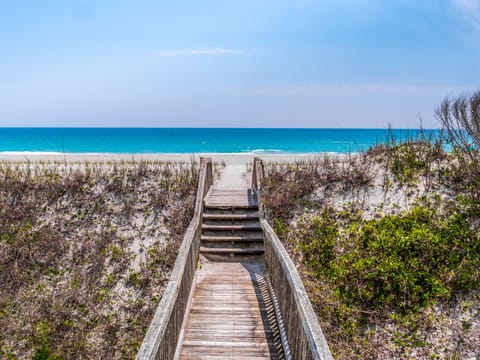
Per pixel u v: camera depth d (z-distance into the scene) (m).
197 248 6.45
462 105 8.91
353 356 5.05
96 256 7.27
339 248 6.83
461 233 6.59
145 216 8.28
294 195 8.39
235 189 9.91
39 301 6.48
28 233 7.79
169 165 10.99
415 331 5.30
